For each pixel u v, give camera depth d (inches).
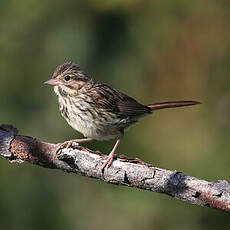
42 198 467.5
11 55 505.0
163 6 510.0
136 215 482.6
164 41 518.9
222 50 529.3
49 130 495.5
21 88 499.8
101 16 501.0
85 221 488.7
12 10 501.0
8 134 348.8
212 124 503.5
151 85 515.5
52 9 502.6
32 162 348.8
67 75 414.3
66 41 503.5
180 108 506.0
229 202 314.8
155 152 481.7
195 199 320.8
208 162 474.0
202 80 524.4
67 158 340.5
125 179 333.1
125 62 502.3
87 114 409.4
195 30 524.4
